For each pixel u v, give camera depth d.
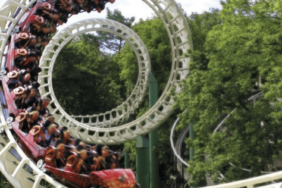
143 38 47.78
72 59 53.88
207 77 21.97
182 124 23.62
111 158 15.05
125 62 49.59
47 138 15.06
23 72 16.73
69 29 34.56
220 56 21.95
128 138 32.09
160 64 46.41
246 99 22.41
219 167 20.89
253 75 22.75
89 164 14.48
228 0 22.86
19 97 15.91
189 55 24.25
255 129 21.02
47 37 18.88
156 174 34.72
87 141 32.47
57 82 52.31
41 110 16.94
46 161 14.53
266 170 29.83
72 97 53.09
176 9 29.14
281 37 20.22
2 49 17.31
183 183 40.94
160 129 44.31
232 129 21.88
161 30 46.19
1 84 16.92
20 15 17.64
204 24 50.00
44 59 34.06
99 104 57.19
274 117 20.14
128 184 14.23
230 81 21.91
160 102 31.48
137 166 33.62
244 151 20.91
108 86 58.12
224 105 22.25
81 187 14.70
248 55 21.28
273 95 18.88
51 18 18.17
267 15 21.23
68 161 14.25
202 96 21.67
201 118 22.02
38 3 18.06
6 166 14.95
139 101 39.16
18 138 16.12
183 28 29.67
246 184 11.59
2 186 28.34
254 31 20.92
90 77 56.19
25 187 14.91
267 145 20.98
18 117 15.54
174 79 31.20
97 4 19.62
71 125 34.62
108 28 36.03
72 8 18.91
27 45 17.56
